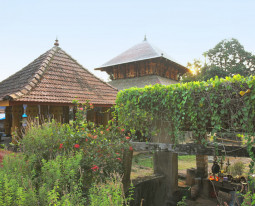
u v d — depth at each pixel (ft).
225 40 124.06
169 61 66.95
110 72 76.38
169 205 21.91
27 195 8.84
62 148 14.90
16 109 23.57
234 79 13.12
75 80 29.30
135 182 20.58
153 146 18.20
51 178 10.68
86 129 17.03
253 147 13.12
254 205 8.57
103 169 15.16
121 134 18.71
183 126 16.29
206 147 15.44
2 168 12.30
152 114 18.08
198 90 14.49
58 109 26.25
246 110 12.23
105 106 28.50
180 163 36.76
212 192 22.99
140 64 67.46
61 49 33.19
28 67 30.30
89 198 10.87
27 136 15.16
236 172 28.17
